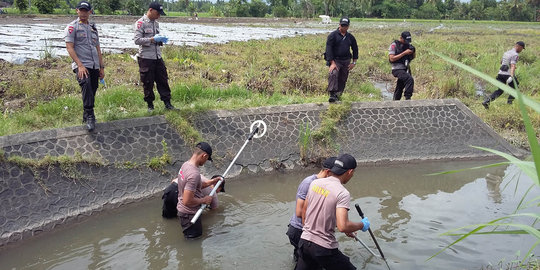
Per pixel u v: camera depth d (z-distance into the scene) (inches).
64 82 374.6
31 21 1212.5
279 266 185.6
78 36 253.3
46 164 233.6
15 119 279.4
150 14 284.0
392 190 276.4
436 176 302.2
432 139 345.1
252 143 310.7
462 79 496.7
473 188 279.7
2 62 438.3
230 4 2704.2
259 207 248.5
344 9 3218.5
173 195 227.0
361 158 324.8
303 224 174.6
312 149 320.8
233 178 291.1
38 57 490.6
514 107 405.1
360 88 471.5
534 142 77.8
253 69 512.7
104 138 265.0
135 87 394.0
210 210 242.8
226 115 318.3
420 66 603.2
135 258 192.1
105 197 244.4
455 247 200.4
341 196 156.6
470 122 359.3
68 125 280.1
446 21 2854.3
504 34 1464.1
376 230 218.1
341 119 339.6
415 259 190.2
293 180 295.1
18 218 211.6
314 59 660.1
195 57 554.3
